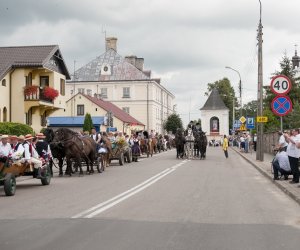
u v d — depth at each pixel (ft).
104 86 294.46
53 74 136.36
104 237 29.25
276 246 27.25
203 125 349.82
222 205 43.39
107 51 309.22
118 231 31.09
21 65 127.13
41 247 26.61
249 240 28.73
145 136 145.59
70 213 38.40
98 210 39.86
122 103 292.81
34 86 127.13
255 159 119.24
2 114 124.98
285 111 65.00
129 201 45.55
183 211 39.58
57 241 28.14
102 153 84.02
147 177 72.28
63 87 145.48
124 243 27.63
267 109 223.51
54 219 35.60
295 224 34.42
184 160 122.72
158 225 33.27
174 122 318.04
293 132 58.85
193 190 55.21
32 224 33.63
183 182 64.64
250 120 154.40
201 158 131.44
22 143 55.93
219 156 150.41
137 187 58.13
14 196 50.01
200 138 131.13
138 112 291.58
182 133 133.28
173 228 32.24
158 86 309.63
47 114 143.64
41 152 61.77
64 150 73.77
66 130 73.61
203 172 82.79
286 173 63.36
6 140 50.88
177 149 133.80
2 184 50.49
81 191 54.19
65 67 144.56
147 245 27.14
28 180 68.28
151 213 38.42
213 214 38.22
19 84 128.47
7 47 135.64
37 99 127.54
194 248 26.48
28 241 28.19
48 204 43.80
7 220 35.35
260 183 64.44
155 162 113.70
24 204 43.91
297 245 27.61
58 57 139.85
